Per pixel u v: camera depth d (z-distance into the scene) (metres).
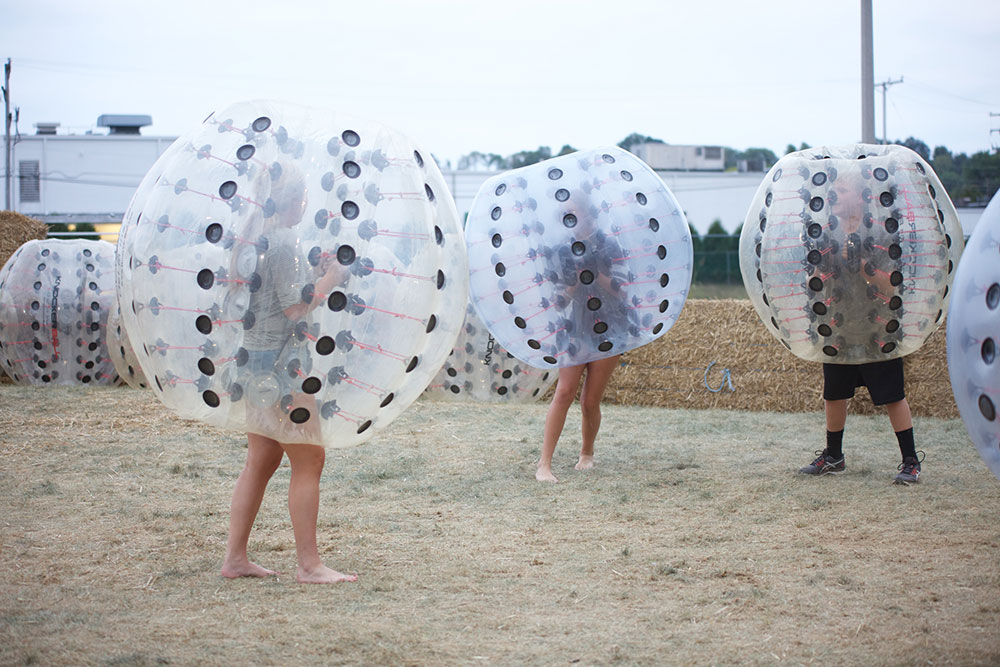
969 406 3.37
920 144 44.91
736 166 44.28
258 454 4.23
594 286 6.48
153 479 6.46
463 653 3.35
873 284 6.05
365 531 5.14
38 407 9.52
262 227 3.82
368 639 3.47
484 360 9.23
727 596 3.98
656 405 10.88
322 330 3.83
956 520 5.26
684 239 6.75
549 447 6.60
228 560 4.27
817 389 10.19
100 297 11.70
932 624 3.62
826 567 4.40
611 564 4.48
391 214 3.99
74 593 4.02
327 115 4.14
